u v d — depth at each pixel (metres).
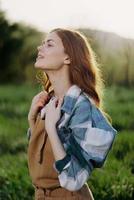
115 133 4.96
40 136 5.10
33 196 9.34
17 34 44.91
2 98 30.56
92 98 5.11
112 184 9.55
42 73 5.43
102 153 4.91
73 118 4.96
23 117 22.19
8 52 45.38
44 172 5.03
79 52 5.09
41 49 5.16
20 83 44.66
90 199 5.08
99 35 19.00
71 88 5.05
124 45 23.28
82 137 4.90
